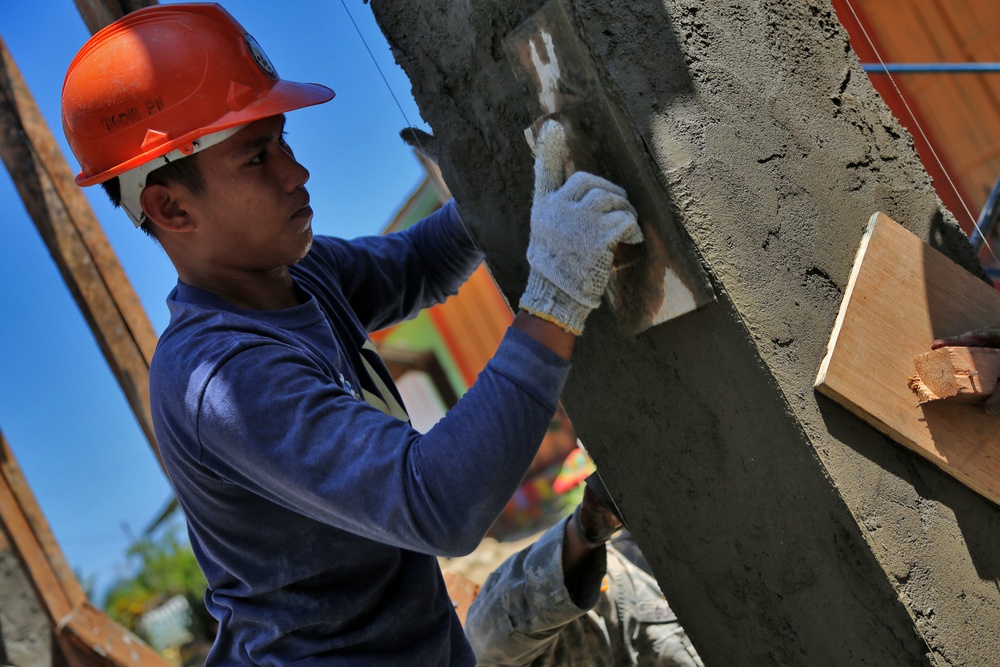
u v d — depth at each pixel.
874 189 1.60
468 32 1.60
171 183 1.50
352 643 1.55
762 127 1.50
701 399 1.51
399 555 1.61
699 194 1.41
